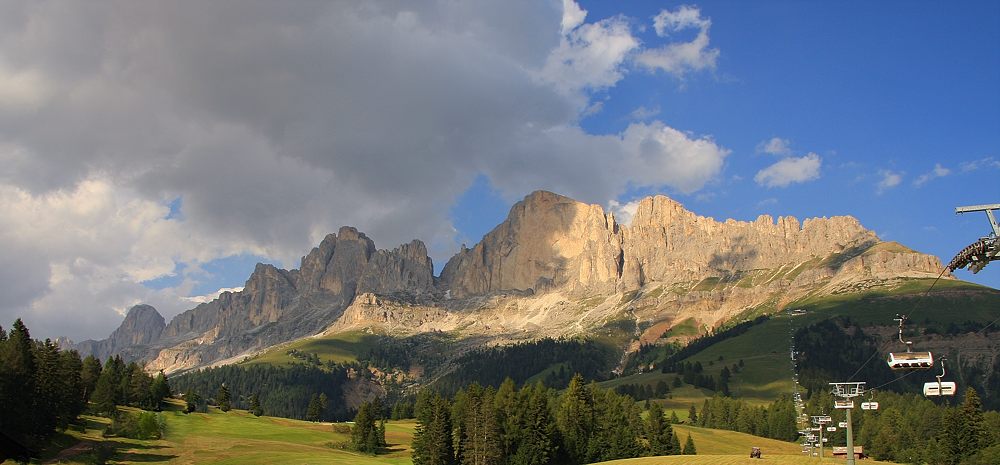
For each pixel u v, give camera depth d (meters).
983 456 166.38
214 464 143.50
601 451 182.88
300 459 149.00
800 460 132.75
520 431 170.75
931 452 180.00
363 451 185.25
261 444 173.75
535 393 179.12
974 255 39.59
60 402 146.88
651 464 136.75
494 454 159.50
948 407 180.25
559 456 180.00
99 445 149.88
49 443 140.25
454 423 170.62
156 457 148.50
